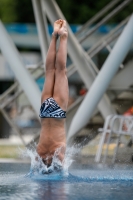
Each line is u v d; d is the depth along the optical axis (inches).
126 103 1293.1
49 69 700.0
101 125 1312.7
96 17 1278.3
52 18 1123.9
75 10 2519.7
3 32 1039.6
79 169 848.9
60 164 689.6
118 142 1042.7
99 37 1549.0
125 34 985.5
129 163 994.7
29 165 922.1
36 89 1046.4
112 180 674.8
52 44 704.4
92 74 1120.8
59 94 692.7
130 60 1240.8
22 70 1043.3
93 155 1205.7
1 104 1331.2
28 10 2608.3
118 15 2423.7
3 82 2603.3
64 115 690.8
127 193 549.3
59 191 560.4
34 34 1843.0
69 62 1707.7
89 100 1018.7
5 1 2608.3
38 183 628.7
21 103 1366.9
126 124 1085.1
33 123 1529.3
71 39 1118.4
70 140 1048.2
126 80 1236.5
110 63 997.8
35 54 1994.3
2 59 1905.8
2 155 1294.3
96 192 554.9
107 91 1254.9
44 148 688.4
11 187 591.8
